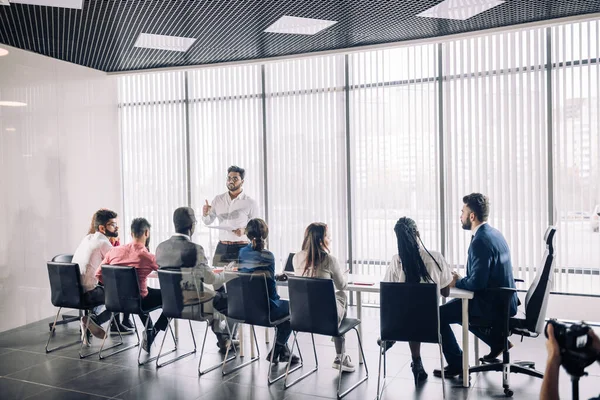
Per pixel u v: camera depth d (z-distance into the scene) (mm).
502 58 6562
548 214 6395
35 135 6973
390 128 7207
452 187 6875
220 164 8172
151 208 8523
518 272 6562
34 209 6953
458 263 6867
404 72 7090
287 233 7840
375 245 7371
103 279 5504
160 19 5504
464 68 6766
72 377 4977
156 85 8406
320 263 4641
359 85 7355
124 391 4605
